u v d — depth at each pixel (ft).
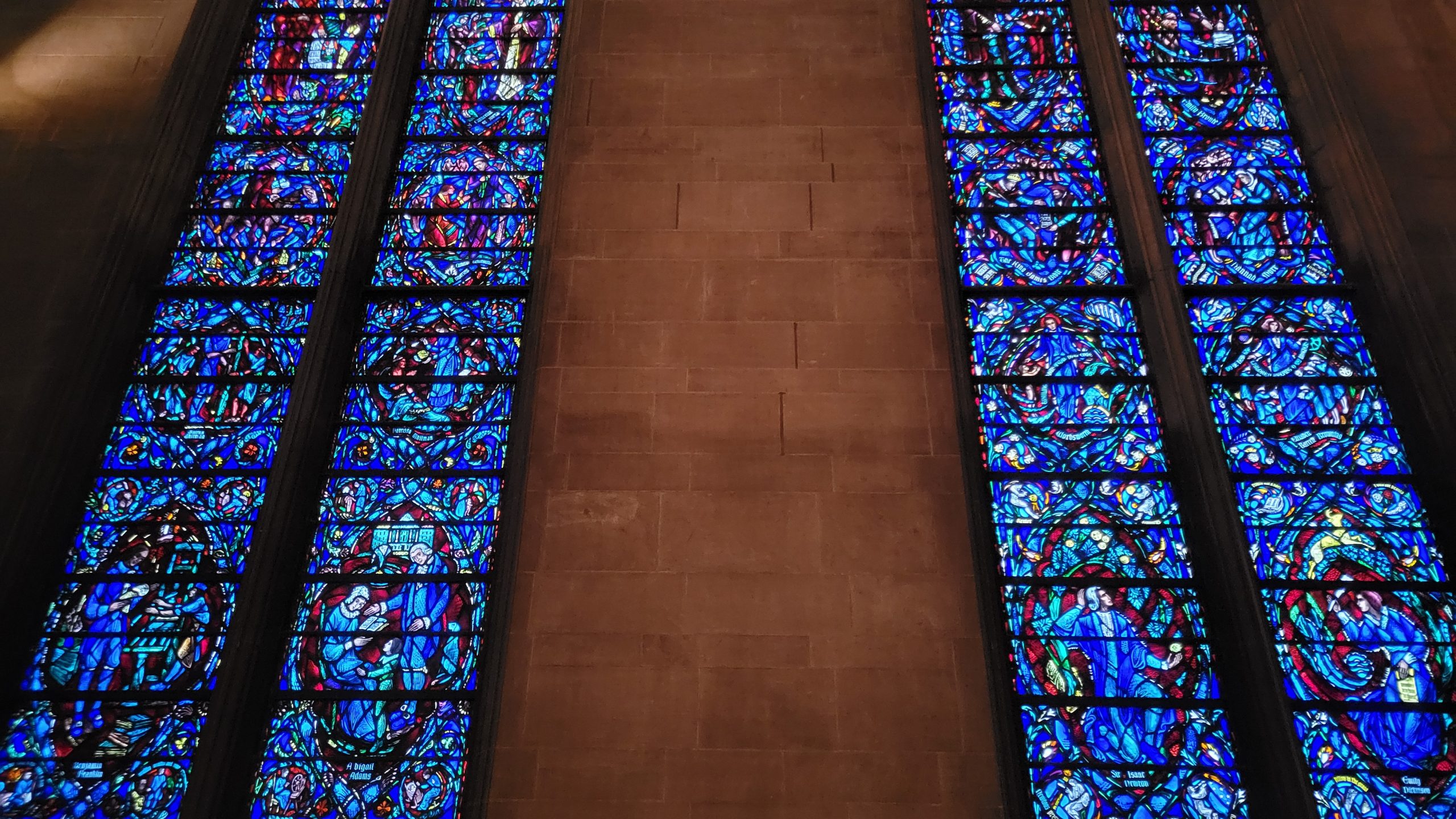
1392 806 18.92
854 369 23.09
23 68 27.14
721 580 20.70
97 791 19.51
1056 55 28.53
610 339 23.50
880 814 18.51
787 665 19.85
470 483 22.39
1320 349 23.71
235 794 19.13
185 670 20.58
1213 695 20.03
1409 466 22.18
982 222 25.77
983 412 23.11
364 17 29.60
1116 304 24.54
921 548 21.04
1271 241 25.25
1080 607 20.93
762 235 24.88
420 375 23.77
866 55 27.78
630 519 21.34
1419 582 20.94
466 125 27.63
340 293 24.30
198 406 23.45
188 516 22.13
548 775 18.86
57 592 21.34
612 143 26.32
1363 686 19.97
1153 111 27.32
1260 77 27.76
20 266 24.18
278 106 27.99
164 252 25.43
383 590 21.22
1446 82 26.20
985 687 19.66
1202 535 21.30
